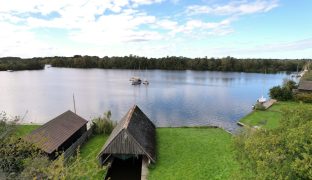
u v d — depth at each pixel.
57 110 66.44
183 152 32.19
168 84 125.62
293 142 13.32
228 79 155.88
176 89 108.00
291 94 74.56
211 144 35.22
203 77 166.50
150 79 150.00
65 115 36.94
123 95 90.38
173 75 178.38
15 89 103.62
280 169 12.85
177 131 42.09
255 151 14.91
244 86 121.56
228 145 34.69
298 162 11.94
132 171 28.14
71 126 35.00
